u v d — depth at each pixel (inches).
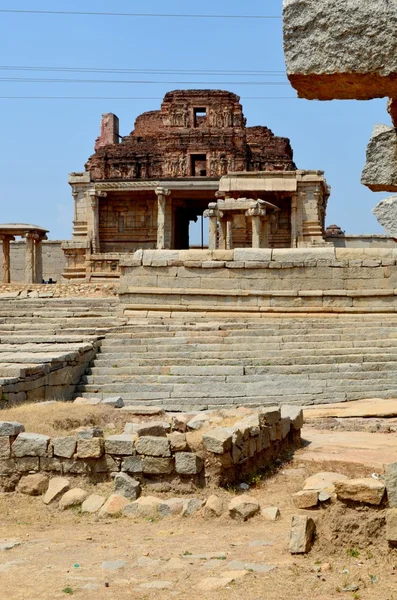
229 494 456.4
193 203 2378.2
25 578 325.7
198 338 917.8
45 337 927.7
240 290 1048.2
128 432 518.6
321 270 1036.5
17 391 691.4
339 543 339.0
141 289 1072.8
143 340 923.4
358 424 679.7
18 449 478.0
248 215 1705.2
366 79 326.0
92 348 894.4
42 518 437.7
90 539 391.9
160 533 398.6
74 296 1553.9
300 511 412.2
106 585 311.3
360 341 904.3
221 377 823.1
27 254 1988.2
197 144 2294.5
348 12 318.3
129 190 2199.8
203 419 555.8
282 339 911.7
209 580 308.0
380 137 364.2
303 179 2054.6
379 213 369.7
